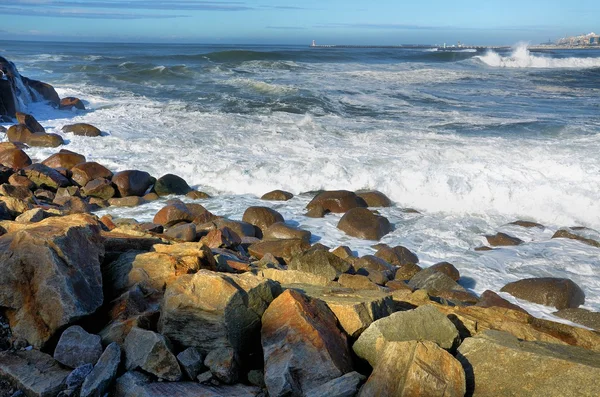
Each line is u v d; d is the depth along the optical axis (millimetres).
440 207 12117
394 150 15133
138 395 4230
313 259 7797
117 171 13844
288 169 13664
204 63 42812
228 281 4922
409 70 38844
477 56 52719
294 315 4777
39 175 12414
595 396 3994
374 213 11578
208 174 13750
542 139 16266
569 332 5773
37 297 4965
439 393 4090
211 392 4336
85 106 22203
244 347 4859
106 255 6211
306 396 4215
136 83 29797
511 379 4309
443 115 20531
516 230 10766
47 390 4301
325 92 25984
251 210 10836
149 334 4625
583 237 10289
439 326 4898
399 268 8820
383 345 4676
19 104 20375
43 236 5223
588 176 12531
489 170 13148
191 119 19484
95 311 5121
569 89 29016
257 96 24828
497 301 7562
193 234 9188
